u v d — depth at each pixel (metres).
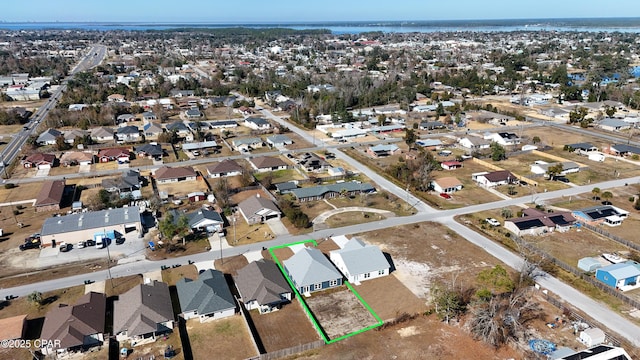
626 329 46.84
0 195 83.50
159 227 65.44
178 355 42.94
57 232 64.00
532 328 47.03
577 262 60.12
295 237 67.44
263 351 43.78
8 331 44.84
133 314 46.28
